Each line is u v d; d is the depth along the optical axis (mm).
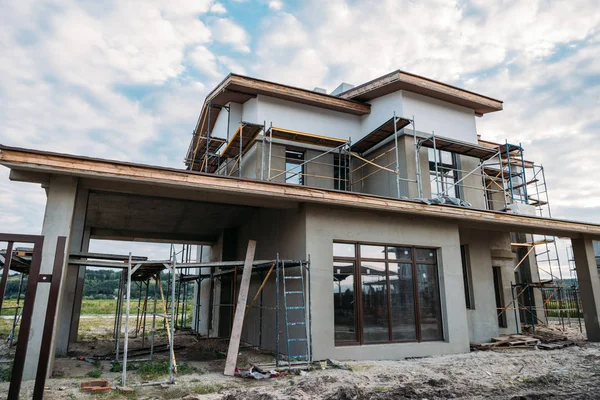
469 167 14695
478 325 12430
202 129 16000
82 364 8438
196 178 7496
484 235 13508
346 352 8672
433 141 12469
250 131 11852
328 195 8781
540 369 7867
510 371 7621
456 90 14055
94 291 48750
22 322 4438
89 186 7492
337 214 9375
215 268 15578
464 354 9820
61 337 10062
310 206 9086
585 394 6129
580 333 14836
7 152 6289
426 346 9633
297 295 8961
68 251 6926
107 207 11773
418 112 13570
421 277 10328
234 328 7711
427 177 13117
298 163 13406
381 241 9758
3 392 5574
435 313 10234
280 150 12820
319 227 9070
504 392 6176
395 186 12828
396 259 10102
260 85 12688
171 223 14172
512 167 19156
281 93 12984
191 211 12383
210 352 10266
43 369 4562
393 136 13180
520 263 16453
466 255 13133
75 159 6691
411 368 7781
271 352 9898
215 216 13125
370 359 8883
